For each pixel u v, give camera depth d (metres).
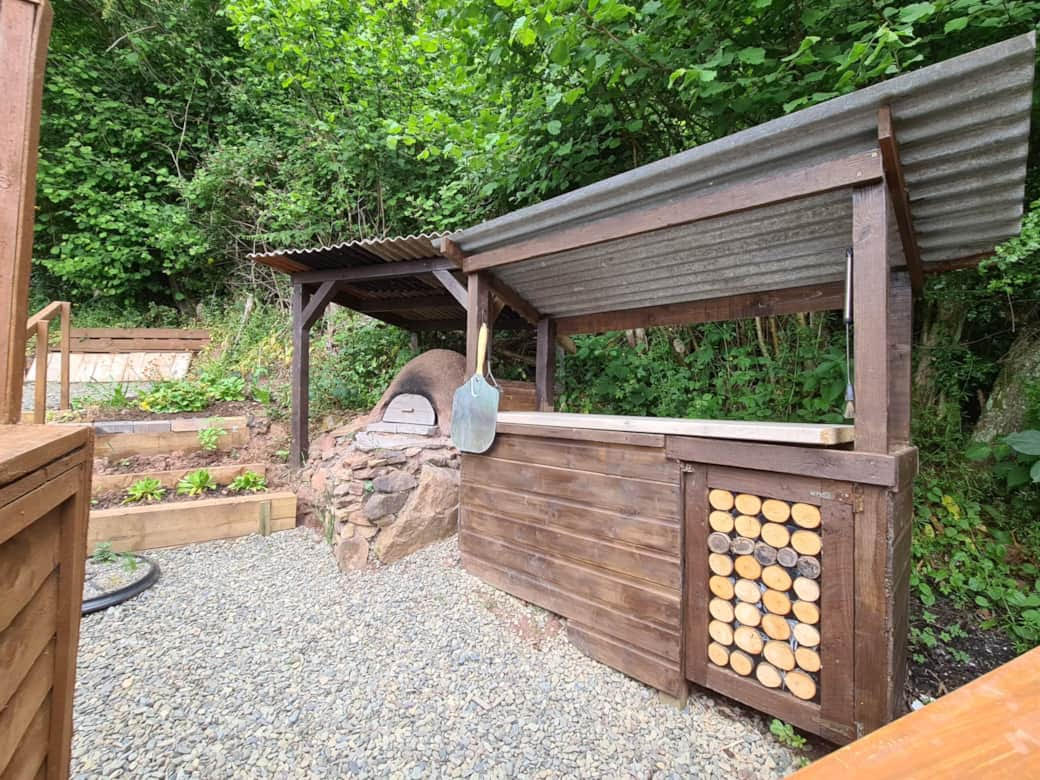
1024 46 1.18
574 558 2.25
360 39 5.75
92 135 7.30
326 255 3.73
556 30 2.54
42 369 3.36
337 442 4.07
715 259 2.54
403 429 3.84
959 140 1.50
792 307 2.67
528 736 1.71
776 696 1.66
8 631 0.65
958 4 2.08
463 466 2.85
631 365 4.51
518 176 3.98
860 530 1.49
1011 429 3.00
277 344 6.32
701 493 1.85
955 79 1.29
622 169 3.91
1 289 0.85
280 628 2.33
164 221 7.34
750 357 4.18
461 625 2.36
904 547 1.69
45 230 7.40
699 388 4.20
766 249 2.37
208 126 8.12
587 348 4.72
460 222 5.18
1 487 0.56
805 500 1.60
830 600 1.55
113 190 7.66
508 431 2.56
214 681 1.94
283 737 1.67
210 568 2.98
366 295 4.75
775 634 1.67
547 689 1.96
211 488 3.84
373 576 2.84
